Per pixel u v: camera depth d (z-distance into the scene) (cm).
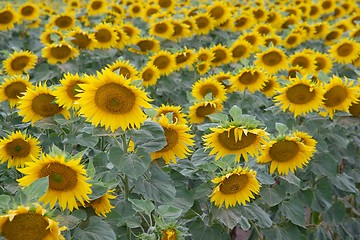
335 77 486
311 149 388
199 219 400
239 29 965
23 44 902
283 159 394
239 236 641
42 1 1368
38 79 652
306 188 484
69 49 638
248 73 588
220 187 354
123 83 316
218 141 378
